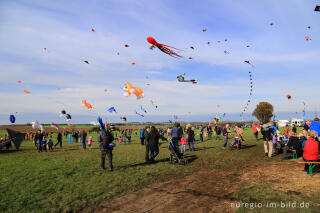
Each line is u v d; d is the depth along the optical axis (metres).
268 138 10.34
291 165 7.99
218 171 7.63
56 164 9.73
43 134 16.25
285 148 9.78
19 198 5.09
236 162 9.26
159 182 6.38
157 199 4.89
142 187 5.89
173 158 9.30
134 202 4.75
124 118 15.30
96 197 5.11
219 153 12.10
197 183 6.11
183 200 4.75
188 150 14.18
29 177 7.19
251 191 5.11
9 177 7.22
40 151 16.33
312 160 6.28
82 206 4.57
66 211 4.32
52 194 5.37
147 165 9.12
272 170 7.29
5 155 14.03
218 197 4.84
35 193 5.45
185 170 7.99
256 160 9.59
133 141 26.17
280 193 4.86
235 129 13.67
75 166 9.09
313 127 9.01
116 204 4.66
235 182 6.02
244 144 16.55
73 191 5.59
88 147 19.73
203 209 4.19
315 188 5.12
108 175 7.32
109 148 8.09
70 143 26.48
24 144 26.25
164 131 34.62
